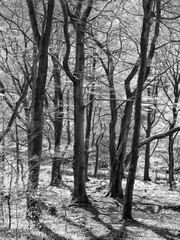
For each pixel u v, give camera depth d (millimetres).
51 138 22922
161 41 16812
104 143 29422
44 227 9367
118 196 15508
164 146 32844
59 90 17828
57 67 16672
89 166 31875
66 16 11625
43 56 9789
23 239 8070
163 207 13867
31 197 8984
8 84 15992
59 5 14875
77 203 13094
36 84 9820
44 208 11703
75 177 13398
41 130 9719
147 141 11961
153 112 24109
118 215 11906
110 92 15141
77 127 13375
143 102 14875
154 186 21312
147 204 14375
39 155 9484
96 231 9602
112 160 15586
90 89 17594
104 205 13602
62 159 14859
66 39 11945
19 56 14641
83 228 9766
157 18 12719
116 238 9023
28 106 14039
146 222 11141
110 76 14977
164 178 27812
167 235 9633
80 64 13406
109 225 10359
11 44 14336
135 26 15828
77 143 13375
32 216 9367
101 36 16891
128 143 27484
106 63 17703
